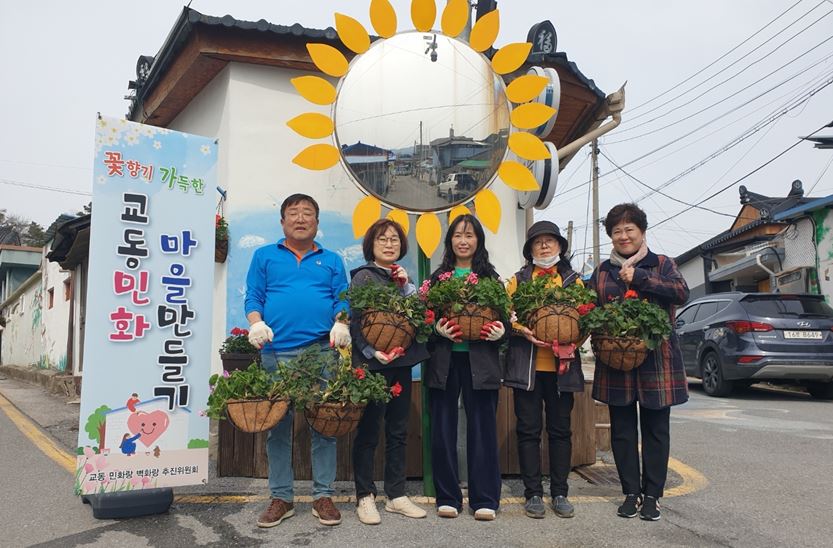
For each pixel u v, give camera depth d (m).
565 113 6.97
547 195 5.55
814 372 8.45
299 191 5.79
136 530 3.28
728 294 9.69
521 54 4.31
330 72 4.29
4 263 21.64
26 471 4.61
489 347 3.51
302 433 4.29
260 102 5.79
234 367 4.91
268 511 3.38
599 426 4.99
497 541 3.14
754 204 18.73
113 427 3.31
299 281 3.53
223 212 5.75
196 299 3.56
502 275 6.05
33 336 16.81
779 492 4.01
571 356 3.44
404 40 4.44
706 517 3.51
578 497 3.94
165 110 7.00
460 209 4.29
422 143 4.36
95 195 3.34
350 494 3.99
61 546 3.05
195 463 3.49
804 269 12.11
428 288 3.61
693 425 6.65
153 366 3.42
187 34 5.53
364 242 3.69
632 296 3.45
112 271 3.35
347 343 3.33
